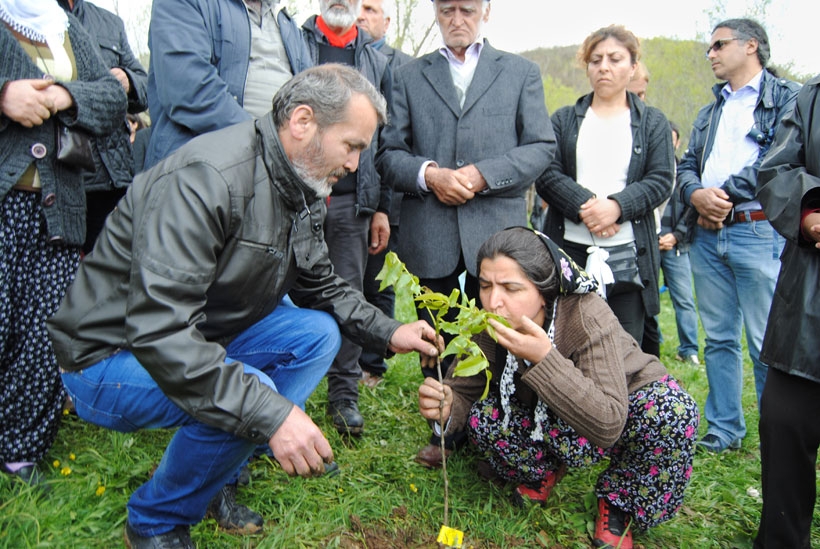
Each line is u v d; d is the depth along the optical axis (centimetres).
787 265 220
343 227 333
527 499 257
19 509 212
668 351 552
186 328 173
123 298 187
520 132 320
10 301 228
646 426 231
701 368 503
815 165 216
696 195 339
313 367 232
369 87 195
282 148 191
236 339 229
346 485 259
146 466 246
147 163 273
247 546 214
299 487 248
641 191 338
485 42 325
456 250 310
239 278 194
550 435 240
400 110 328
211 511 223
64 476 238
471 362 192
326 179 198
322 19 354
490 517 246
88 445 265
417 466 281
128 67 336
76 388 197
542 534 244
